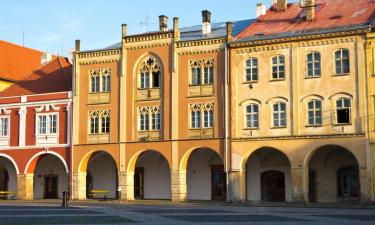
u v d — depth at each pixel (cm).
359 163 4953
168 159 5731
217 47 5628
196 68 5725
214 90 5603
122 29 6066
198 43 5709
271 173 5697
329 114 5119
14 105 6588
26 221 2884
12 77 7656
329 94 5134
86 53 6238
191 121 5688
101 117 6122
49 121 6391
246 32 5694
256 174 5753
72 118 6256
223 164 5928
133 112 5953
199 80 5697
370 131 4950
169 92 5800
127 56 6044
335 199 5438
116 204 5184
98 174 6525
